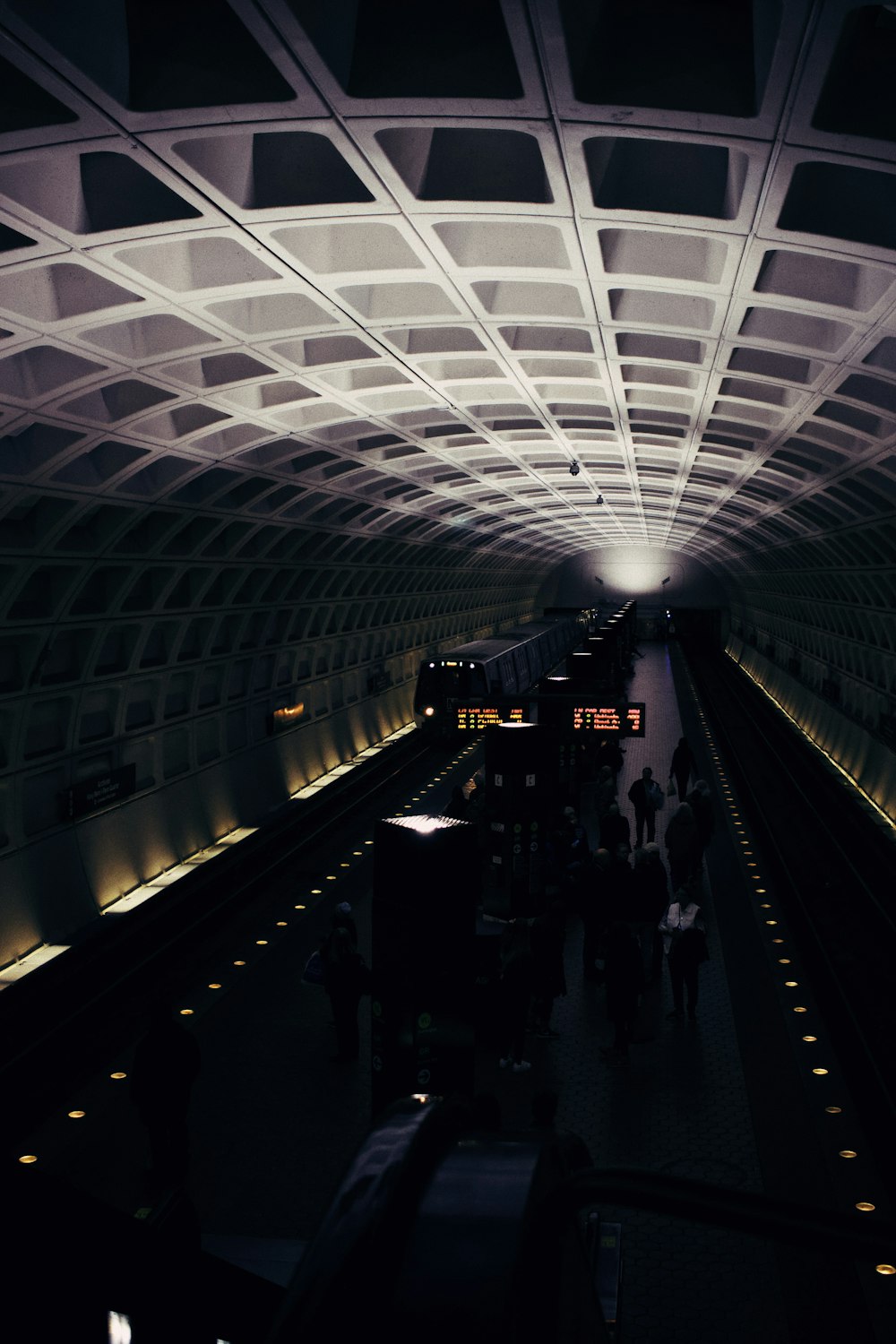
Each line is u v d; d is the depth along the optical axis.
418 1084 10.13
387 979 10.20
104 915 18.72
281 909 18.59
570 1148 2.24
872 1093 11.27
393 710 39.25
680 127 6.19
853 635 31.52
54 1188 2.01
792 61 5.35
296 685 29.14
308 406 15.06
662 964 15.16
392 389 13.80
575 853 17.12
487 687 34.97
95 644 17.77
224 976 15.34
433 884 9.98
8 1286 1.78
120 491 14.74
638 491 27.44
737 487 22.86
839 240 7.56
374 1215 1.87
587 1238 7.88
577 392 14.95
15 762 16.47
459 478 23.72
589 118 6.15
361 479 21.08
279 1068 12.34
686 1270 8.46
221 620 22.34
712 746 34.81
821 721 37.25
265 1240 8.81
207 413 14.04
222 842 23.58
